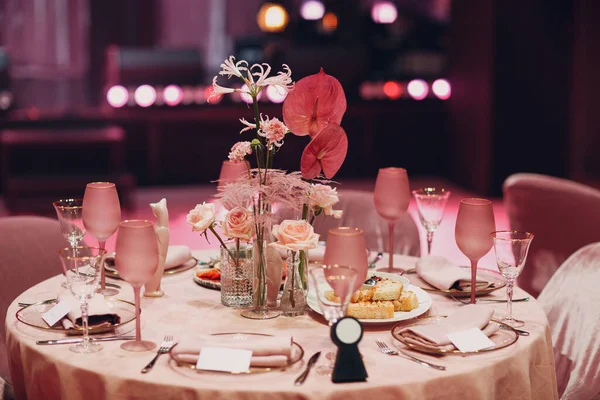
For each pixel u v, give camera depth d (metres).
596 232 3.45
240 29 11.48
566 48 7.75
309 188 1.92
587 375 2.36
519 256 1.87
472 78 8.08
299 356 1.68
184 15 11.27
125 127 8.10
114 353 1.75
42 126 7.82
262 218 1.92
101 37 10.85
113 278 2.35
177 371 1.65
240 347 1.65
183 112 8.12
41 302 2.09
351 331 1.60
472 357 1.72
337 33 10.04
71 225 2.18
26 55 10.60
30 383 1.80
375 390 1.58
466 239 1.99
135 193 7.56
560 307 2.59
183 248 2.46
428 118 8.80
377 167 8.80
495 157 7.82
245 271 2.07
